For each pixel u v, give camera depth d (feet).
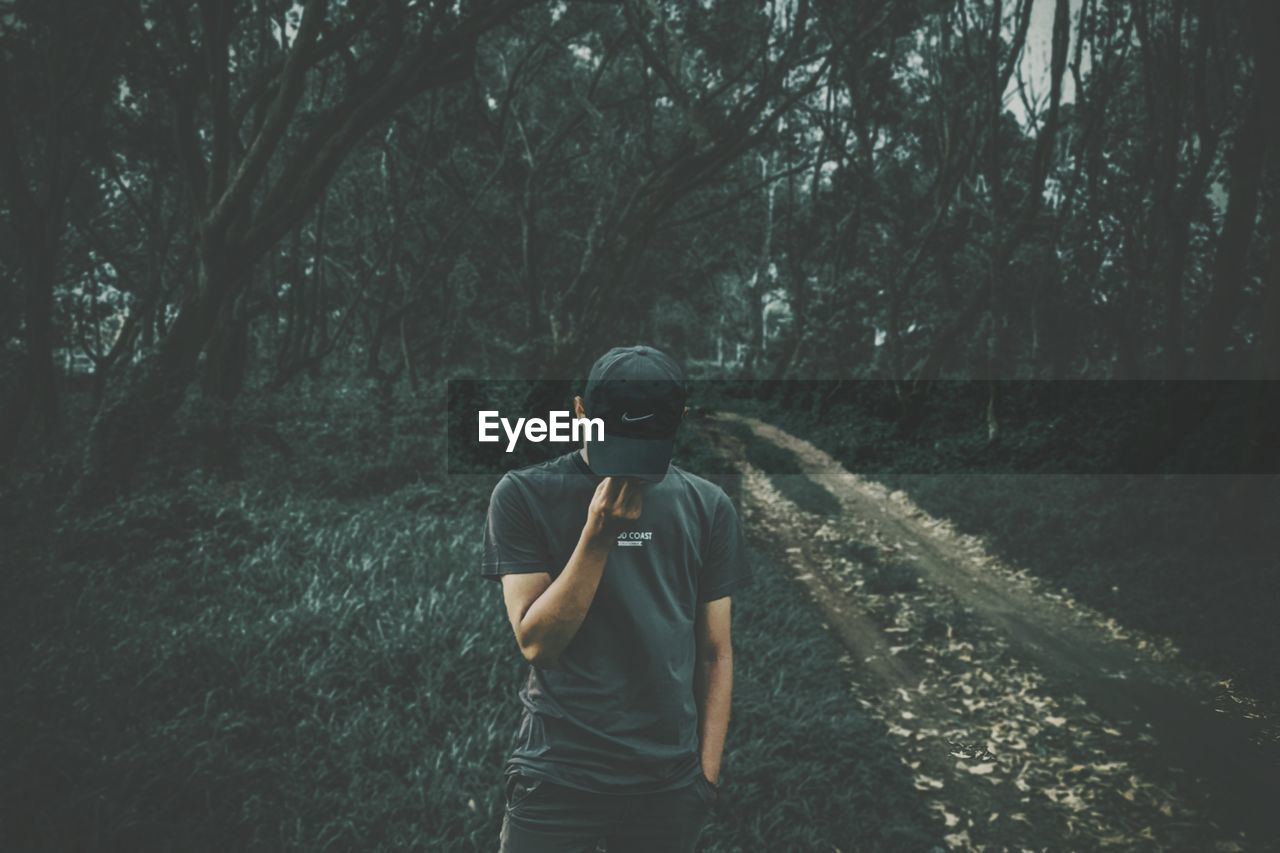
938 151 75.31
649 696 5.82
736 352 166.50
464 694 15.97
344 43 35.19
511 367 84.38
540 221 85.20
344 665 16.16
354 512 29.22
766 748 15.46
